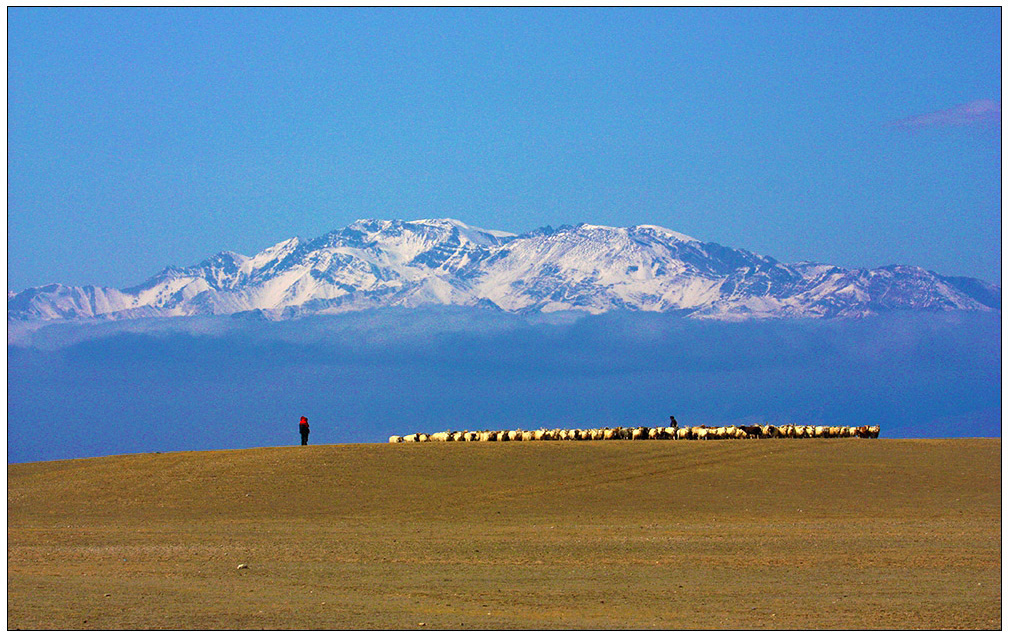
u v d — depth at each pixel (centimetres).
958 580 10481
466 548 12800
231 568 11412
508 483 18538
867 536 13512
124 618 8744
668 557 12019
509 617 8825
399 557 12156
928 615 8856
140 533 14600
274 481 18700
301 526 15212
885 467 19175
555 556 12144
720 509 16388
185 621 8600
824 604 9338
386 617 8800
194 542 13612
